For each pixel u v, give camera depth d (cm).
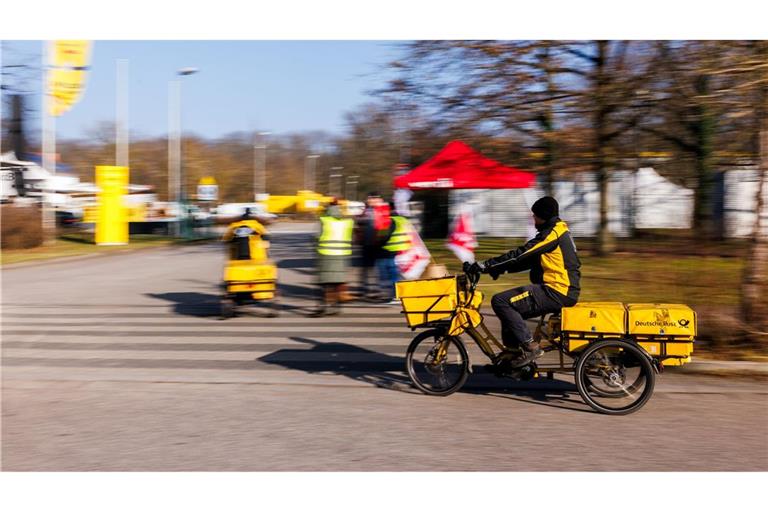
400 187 1505
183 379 760
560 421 606
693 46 1162
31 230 2898
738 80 892
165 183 5781
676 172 2350
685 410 633
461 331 688
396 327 1088
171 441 557
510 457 522
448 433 575
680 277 1538
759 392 686
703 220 2422
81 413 633
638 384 648
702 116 1318
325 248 1196
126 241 3291
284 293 1503
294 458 520
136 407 652
